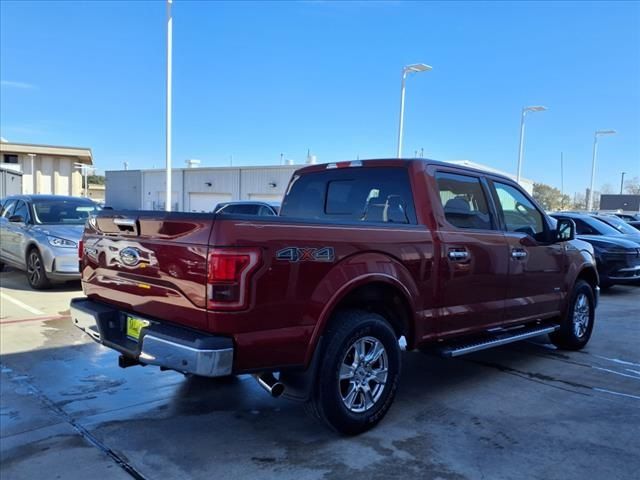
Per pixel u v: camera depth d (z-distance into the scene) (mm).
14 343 5859
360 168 4770
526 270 5137
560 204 74438
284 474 3193
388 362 3846
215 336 3074
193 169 43812
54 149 44812
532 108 34281
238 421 3965
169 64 18656
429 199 4266
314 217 5164
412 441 3658
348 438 3688
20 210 10062
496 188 5051
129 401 4320
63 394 4438
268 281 3127
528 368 5465
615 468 3326
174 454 3434
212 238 3025
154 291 3424
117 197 50875
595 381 5059
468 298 4477
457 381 5008
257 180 40062
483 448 3572
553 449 3574
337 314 3639
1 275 10766
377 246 3711
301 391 3461
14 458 3348
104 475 3160
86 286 4234
